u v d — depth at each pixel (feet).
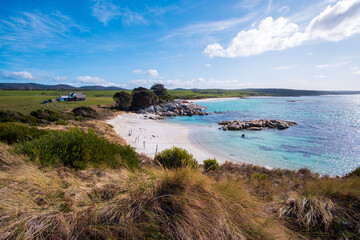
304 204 10.73
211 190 9.73
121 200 8.50
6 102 219.82
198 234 7.47
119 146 25.38
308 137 95.91
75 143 17.51
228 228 7.94
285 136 98.53
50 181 9.58
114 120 138.72
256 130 115.44
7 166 12.63
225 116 188.65
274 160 61.00
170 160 29.04
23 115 91.61
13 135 26.00
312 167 55.21
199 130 113.29
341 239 8.95
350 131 109.70
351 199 11.12
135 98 220.23
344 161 60.34
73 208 7.74
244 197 9.96
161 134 96.94
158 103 266.16
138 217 7.97
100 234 6.96
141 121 144.15
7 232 6.40
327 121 149.38
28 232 6.51
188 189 9.30
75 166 15.78
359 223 9.66
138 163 23.12
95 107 190.49
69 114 129.18
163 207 8.60
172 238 7.29
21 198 7.74
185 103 279.28
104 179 11.28
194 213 8.25
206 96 551.59
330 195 11.75
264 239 7.84
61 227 6.90
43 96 333.21
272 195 13.34
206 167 36.06
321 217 10.07
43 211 7.25
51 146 16.39
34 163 13.61
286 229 9.04
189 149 71.36
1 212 6.94
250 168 39.40
